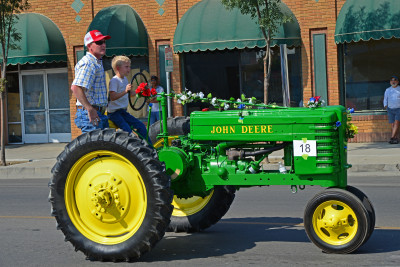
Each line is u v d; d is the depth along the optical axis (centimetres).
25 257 773
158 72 2239
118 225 727
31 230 949
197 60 2214
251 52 2158
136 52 2183
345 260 700
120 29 2172
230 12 2009
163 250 782
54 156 2048
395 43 2006
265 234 862
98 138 721
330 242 728
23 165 1850
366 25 1867
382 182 1353
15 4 1916
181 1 2186
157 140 908
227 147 788
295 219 963
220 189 868
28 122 2533
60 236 898
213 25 2011
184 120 902
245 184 762
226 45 1992
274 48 2123
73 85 795
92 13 2302
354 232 714
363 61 2038
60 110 2486
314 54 2055
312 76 2067
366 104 2044
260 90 2158
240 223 949
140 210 718
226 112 775
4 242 866
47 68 2484
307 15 2044
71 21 2320
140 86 810
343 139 743
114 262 728
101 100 827
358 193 744
